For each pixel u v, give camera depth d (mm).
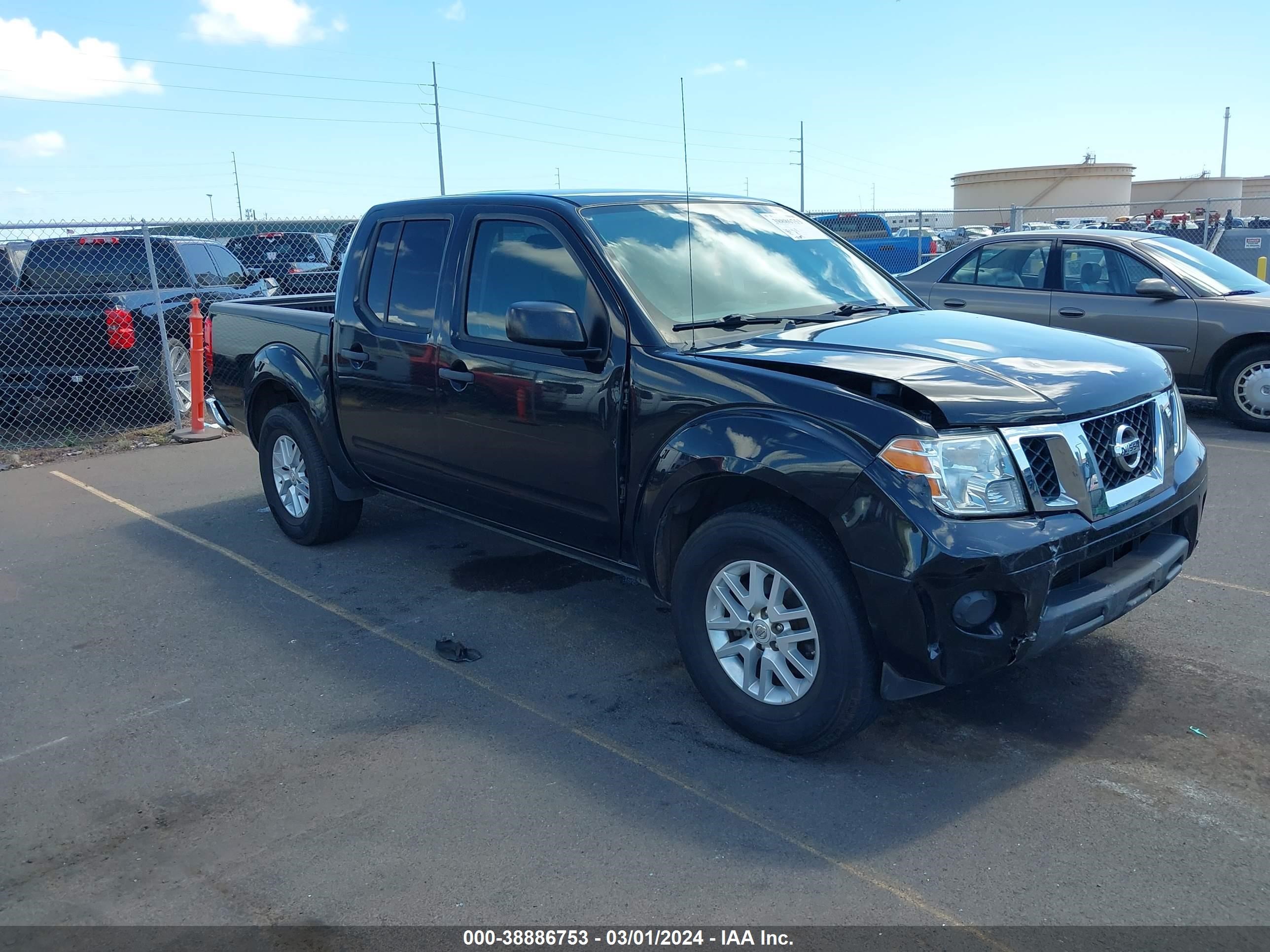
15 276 12227
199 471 8414
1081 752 3596
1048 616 3260
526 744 3789
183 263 11828
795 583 3422
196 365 9719
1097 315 9156
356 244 5434
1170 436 3846
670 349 3859
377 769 3645
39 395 9547
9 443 9539
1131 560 3611
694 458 3613
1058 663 4281
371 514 6879
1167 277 8898
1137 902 2812
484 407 4535
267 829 3293
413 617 5062
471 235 4719
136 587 5605
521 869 3045
